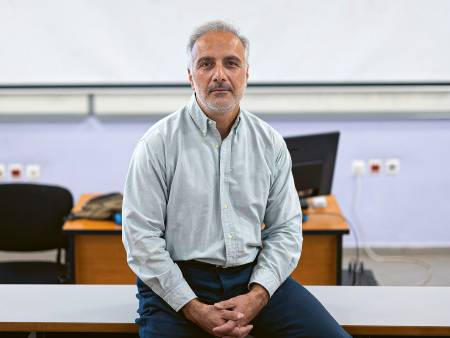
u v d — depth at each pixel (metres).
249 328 2.01
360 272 4.38
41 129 4.60
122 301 2.24
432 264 4.61
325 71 4.50
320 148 3.46
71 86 4.51
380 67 4.49
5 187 3.54
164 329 2.03
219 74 2.04
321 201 3.70
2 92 4.50
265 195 2.18
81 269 3.45
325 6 4.39
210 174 2.11
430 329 2.08
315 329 2.04
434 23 4.42
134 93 4.53
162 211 2.11
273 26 4.42
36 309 2.17
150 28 4.43
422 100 4.55
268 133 2.21
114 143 4.64
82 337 2.24
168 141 2.10
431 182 4.72
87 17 4.40
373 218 4.76
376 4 4.39
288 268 2.15
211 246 2.11
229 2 4.39
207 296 2.10
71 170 4.68
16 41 4.42
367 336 2.19
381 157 4.68
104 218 3.47
